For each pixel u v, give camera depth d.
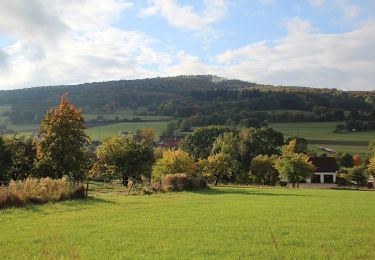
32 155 69.00
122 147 79.44
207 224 25.25
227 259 16.34
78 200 37.31
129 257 16.53
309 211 33.34
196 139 144.88
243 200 43.44
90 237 20.62
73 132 59.50
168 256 16.72
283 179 100.81
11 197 31.03
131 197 44.31
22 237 20.34
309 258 16.72
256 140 131.50
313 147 153.50
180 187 55.88
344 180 117.12
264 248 18.45
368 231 23.61
